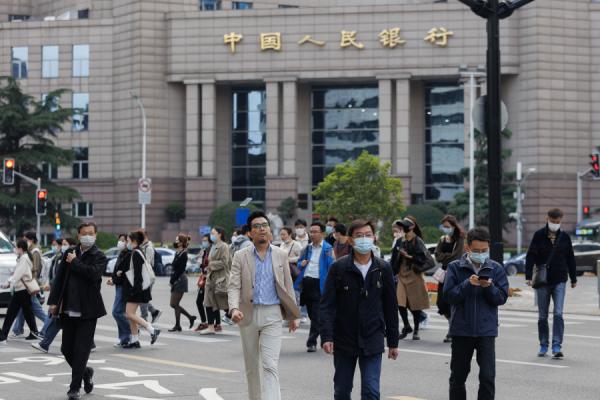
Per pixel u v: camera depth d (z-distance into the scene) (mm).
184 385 15203
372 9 89188
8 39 97875
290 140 89875
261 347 12797
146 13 92750
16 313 22469
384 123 88562
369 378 10797
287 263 12938
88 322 14164
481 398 11234
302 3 98375
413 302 21234
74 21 96375
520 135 87500
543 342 18203
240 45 91062
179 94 93438
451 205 82750
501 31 87562
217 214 87562
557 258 17922
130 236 20609
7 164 49188
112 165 95062
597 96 87750
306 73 89938
